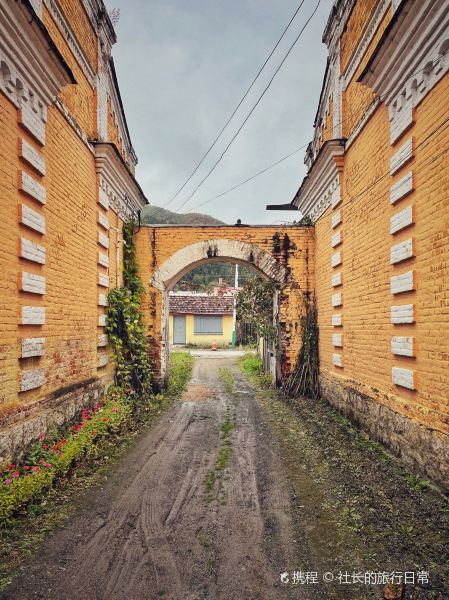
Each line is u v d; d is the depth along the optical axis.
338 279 8.84
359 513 4.36
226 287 35.66
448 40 4.51
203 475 5.59
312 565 3.51
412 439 5.35
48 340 6.07
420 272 5.25
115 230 9.92
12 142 5.07
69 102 7.14
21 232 5.28
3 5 4.43
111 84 9.81
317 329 11.02
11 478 4.38
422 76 5.06
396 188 5.84
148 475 5.58
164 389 11.40
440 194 4.77
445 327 4.67
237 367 19.00
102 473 5.62
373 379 6.88
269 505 4.66
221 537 3.98
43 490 4.80
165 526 4.20
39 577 3.36
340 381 8.71
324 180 9.48
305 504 4.66
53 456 5.20
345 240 8.43
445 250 4.67
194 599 3.09
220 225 11.38
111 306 9.44
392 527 4.06
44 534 4.01
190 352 26.36
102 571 3.44
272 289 12.09
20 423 5.06
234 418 8.84
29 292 5.46
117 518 4.36
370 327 7.02
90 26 8.23
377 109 6.63
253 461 6.13
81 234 7.56
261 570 3.45
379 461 5.78
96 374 8.41
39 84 5.54
